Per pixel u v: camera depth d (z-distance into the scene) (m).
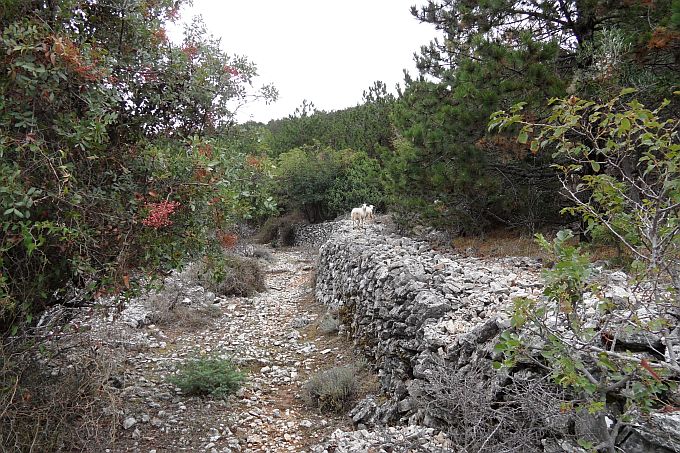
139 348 6.99
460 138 7.18
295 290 11.48
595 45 6.54
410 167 8.14
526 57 6.28
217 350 6.91
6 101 2.97
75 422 3.90
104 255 3.50
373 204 17.69
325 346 7.22
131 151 3.85
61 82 3.18
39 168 3.07
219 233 4.27
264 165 4.58
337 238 10.57
